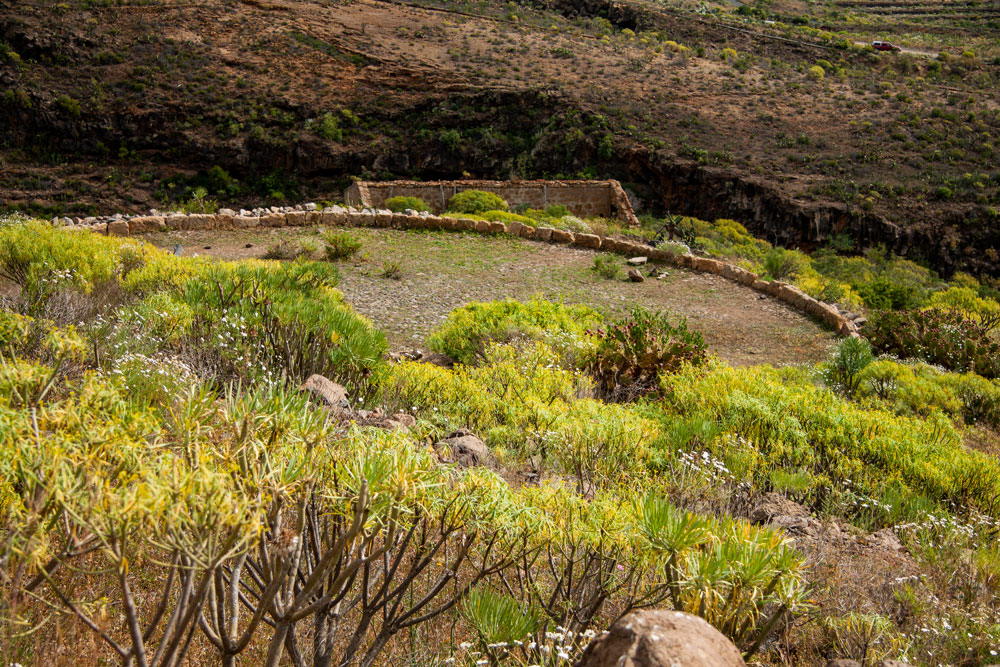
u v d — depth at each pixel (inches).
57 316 301.0
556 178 2405.3
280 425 84.5
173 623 69.6
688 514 102.9
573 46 3523.6
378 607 102.8
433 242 856.3
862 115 2785.4
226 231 833.5
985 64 3769.7
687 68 3326.8
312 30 3223.4
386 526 93.4
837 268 1370.6
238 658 108.5
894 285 915.4
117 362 172.4
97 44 2856.8
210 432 84.6
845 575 179.2
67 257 396.5
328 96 2822.3
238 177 2608.3
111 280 394.3
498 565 113.7
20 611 89.7
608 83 2965.1
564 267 787.4
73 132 2568.9
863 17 5959.6
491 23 3806.6
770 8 5999.0
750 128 2628.0
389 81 2910.9
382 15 3668.8
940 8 6230.3
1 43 2731.3
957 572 194.2
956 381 496.4
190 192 2519.7
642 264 814.5
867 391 472.1
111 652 98.5
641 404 362.9
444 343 467.2
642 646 71.4
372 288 657.0
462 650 114.3
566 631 107.7
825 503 253.4
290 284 424.5
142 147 2618.1
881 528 245.9
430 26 3587.6
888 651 143.4
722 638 75.8
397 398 307.9
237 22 3196.4
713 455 265.4
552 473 231.3
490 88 2785.4
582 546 145.3
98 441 78.0
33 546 69.4
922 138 2571.4
